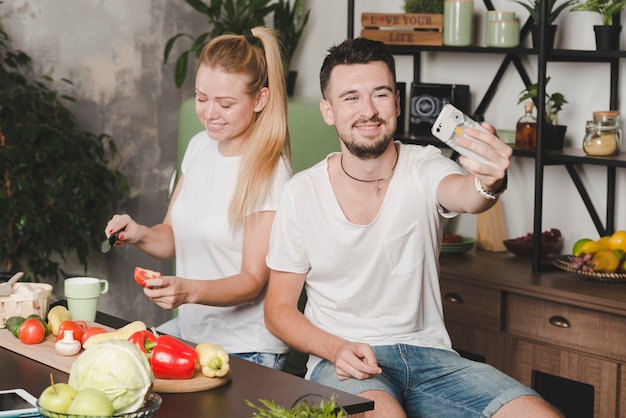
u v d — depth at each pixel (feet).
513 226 13.46
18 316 7.73
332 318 8.45
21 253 14.19
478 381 7.88
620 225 12.32
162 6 16.05
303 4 15.57
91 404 5.26
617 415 10.46
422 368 8.14
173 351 6.46
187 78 16.47
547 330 11.05
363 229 8.22
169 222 10.00
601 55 11.35
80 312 8.18
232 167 9.18
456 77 14.12
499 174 6.60
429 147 8.59
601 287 10.95
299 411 5.18
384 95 8.07
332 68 8.20
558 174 12.92
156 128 16.22
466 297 11.85
